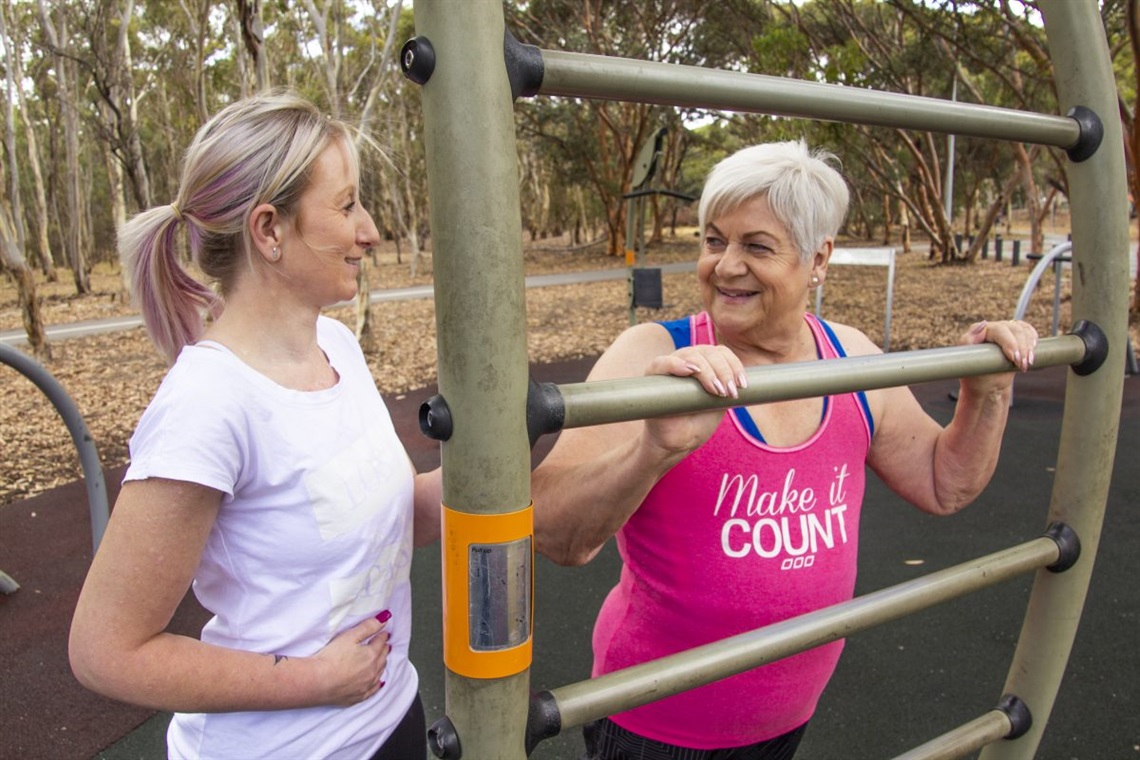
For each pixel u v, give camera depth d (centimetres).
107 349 1088
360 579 121
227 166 114
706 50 2061
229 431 108
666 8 1897
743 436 132
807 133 985
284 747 117
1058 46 121
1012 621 316
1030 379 709
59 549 416
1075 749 244
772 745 155
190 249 121
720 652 97
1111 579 348
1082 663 287
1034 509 429
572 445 127
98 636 102
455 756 85
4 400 796
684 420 95
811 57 1223
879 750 246
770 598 138
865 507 438
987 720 138
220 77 1969
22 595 363
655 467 100
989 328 117
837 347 153
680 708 143
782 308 136
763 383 91
